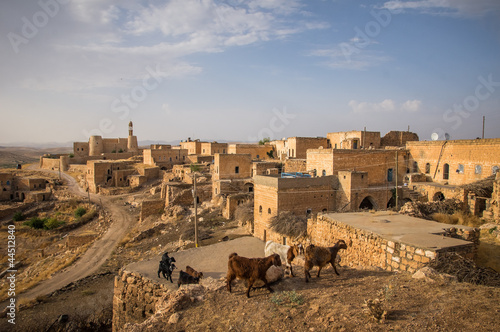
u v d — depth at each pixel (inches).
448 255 430.0
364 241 556.7
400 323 286.8
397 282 386.3
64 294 935.7
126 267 741.9
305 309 346.3
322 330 298.4
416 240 477.1
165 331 348.5
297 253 474.3
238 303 382.6
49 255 1696.6
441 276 378.0
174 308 386.3
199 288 429.1
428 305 314.5
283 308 354.6
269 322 327.6
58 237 2028.8
